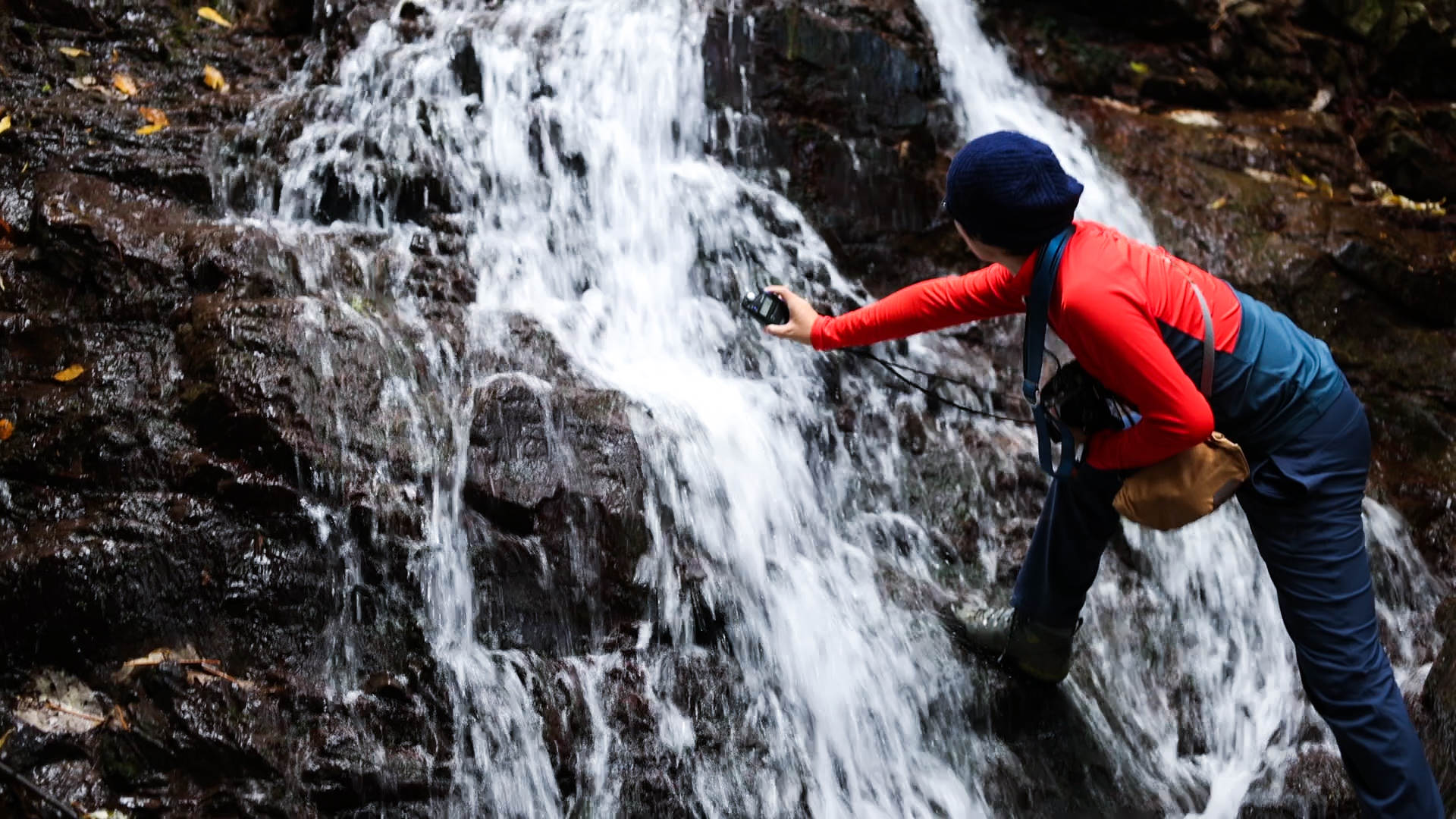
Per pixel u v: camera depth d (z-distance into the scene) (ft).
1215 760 12.00
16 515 10.16
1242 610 13.10
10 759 9.00
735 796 10.00
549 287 13.02
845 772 10.52
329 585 9.83
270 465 10.05
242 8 16.28
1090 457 8.91
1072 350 8.34
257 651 9.61
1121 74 19.43
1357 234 16.87
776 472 11.78
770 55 14.83
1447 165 19.30
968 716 11.04
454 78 14.24
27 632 9.60
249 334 10.64
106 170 12.78
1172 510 8.48
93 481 10.26
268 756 9.00
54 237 11.77
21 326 11.28
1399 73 20.94
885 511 12.64
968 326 14.76
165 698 9.16
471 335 11.65
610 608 10.39
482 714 9.55
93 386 10.80
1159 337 7.94
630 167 13.96
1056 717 11.25
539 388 10.95
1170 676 12.35
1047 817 10.82
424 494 10.20
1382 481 14.70
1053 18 19.56
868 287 14.74
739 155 14.60
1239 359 8.43
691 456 11.20
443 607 9.93
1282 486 8.52
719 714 10.32
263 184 13.07
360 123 13.82
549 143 13.79
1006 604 12.23
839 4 15.52
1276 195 17.58
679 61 14.40
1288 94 20.39
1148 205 16.89
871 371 13.67
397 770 9.16
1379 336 16.12
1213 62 19.99
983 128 17.34
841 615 11.21
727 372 13.14
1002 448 13.51
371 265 12.16
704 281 13.74
